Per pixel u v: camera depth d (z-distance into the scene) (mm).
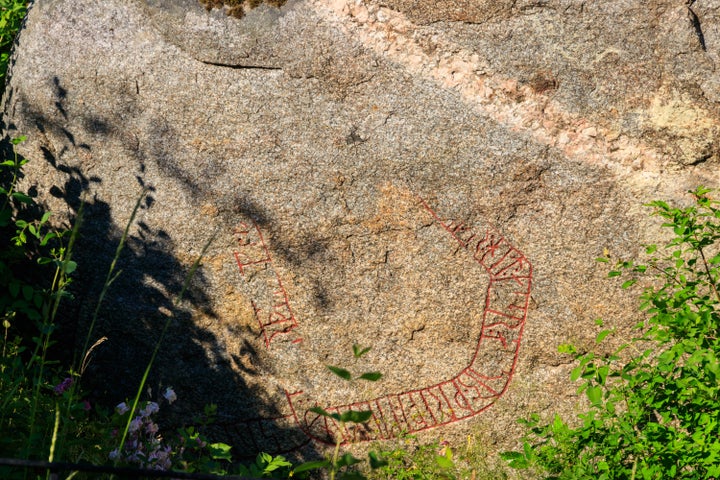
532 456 3156
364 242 3744
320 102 3674
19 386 3516
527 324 3762
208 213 3754
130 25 3707
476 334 3779
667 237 3656
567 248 3699
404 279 3760
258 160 3719
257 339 3816
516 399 3809
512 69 3611
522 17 3598
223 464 3893
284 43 3650
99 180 3791
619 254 3688
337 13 3627
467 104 3639
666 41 3588
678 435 2984
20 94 3820
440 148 3664
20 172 3869
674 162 3619
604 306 3725
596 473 3086
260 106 3689
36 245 3881
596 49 3592
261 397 3846
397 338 3791
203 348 3834
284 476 3830
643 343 3725
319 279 3773
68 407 3037
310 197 3725
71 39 3742
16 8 4945
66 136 3787
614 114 3604
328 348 3805
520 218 3695
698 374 2938
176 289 3799
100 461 3236
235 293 3793
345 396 3830
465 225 3711
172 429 3896
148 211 3773
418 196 3699
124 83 3729
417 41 3627
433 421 3842
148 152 3748
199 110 3709
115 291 3830
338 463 2061
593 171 3639
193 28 3668
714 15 3605
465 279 3748
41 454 2812
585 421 3102
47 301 3869
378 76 3646
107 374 3898
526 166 3650
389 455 3799
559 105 3609
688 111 3586
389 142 3674
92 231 3812
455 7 3611
